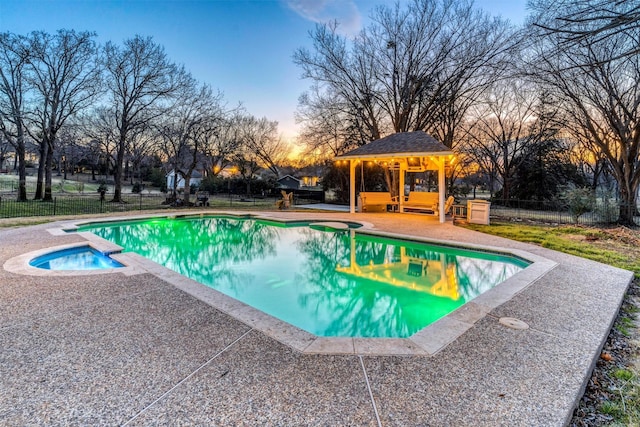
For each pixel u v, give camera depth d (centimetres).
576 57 1123
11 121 1819
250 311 366
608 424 203
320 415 198
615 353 297
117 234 1086
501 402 211
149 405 206
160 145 2322
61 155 3759
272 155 4041
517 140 2297
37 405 206
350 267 711
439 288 564
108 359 262
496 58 1689
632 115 1219
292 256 818
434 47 1811
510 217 1480
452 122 2055
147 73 1997
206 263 747
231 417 196
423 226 1090
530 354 275
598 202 1265
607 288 456
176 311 364
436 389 225
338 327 413
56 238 800
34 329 318
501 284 474
